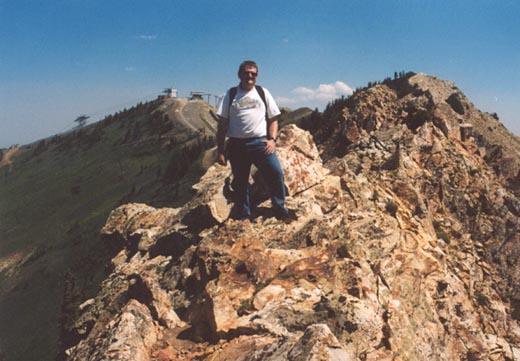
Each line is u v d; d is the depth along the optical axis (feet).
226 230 43.47
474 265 107.55
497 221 130.00
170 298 42.22
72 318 103.65
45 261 531.50
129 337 30.01
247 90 39.60
